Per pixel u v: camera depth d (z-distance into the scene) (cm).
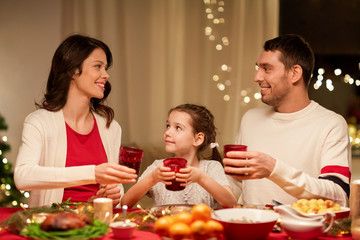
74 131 208
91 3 386
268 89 203
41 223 125
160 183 204
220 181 198
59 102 207
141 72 398
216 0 400
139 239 130
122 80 393
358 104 422
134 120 398
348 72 425
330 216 131
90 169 160
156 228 124
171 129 203
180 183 158
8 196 347
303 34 430
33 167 176
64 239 116
